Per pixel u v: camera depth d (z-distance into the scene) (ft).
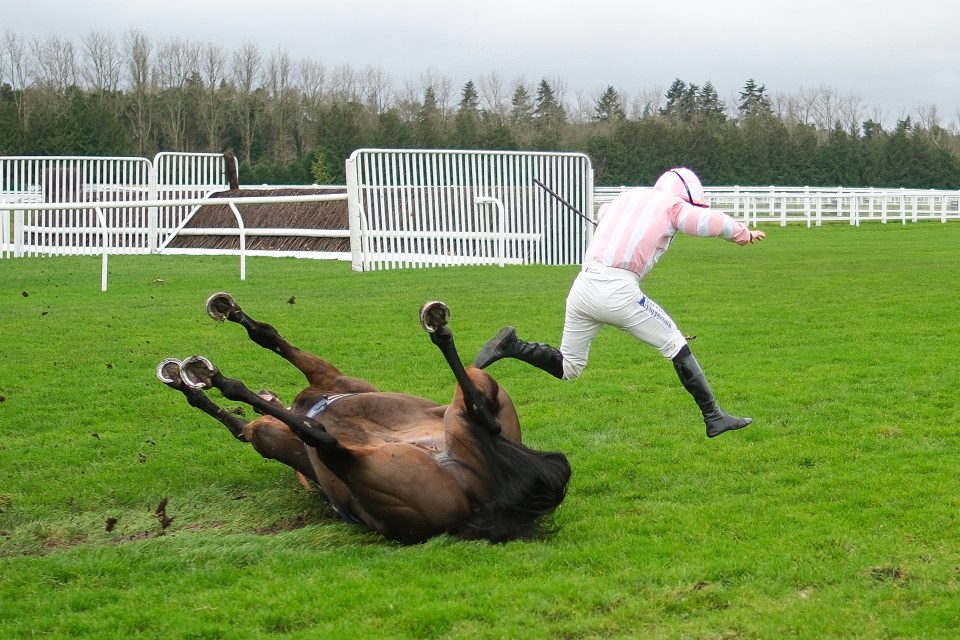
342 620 12.34
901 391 25.34
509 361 30.07
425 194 58.59
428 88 176.55
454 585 13.29
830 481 18.03
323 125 165.17
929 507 16.40
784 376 27.55
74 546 15.96
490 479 14.79
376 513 14.66
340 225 64.18
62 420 23.27
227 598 13.05
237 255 66.33
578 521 16.16
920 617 12.10
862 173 175.01
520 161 60.54
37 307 40.09
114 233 70.90
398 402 16.38
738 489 17.93
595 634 11.87
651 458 19.99
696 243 83.15
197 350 31.24
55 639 11.98
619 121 191.83
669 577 13.48
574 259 61.52
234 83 199.41
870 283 48.93
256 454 20.72
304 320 37.09
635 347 32.07
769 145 176.24
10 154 149.69
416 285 48.03
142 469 19.71
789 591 13.08
